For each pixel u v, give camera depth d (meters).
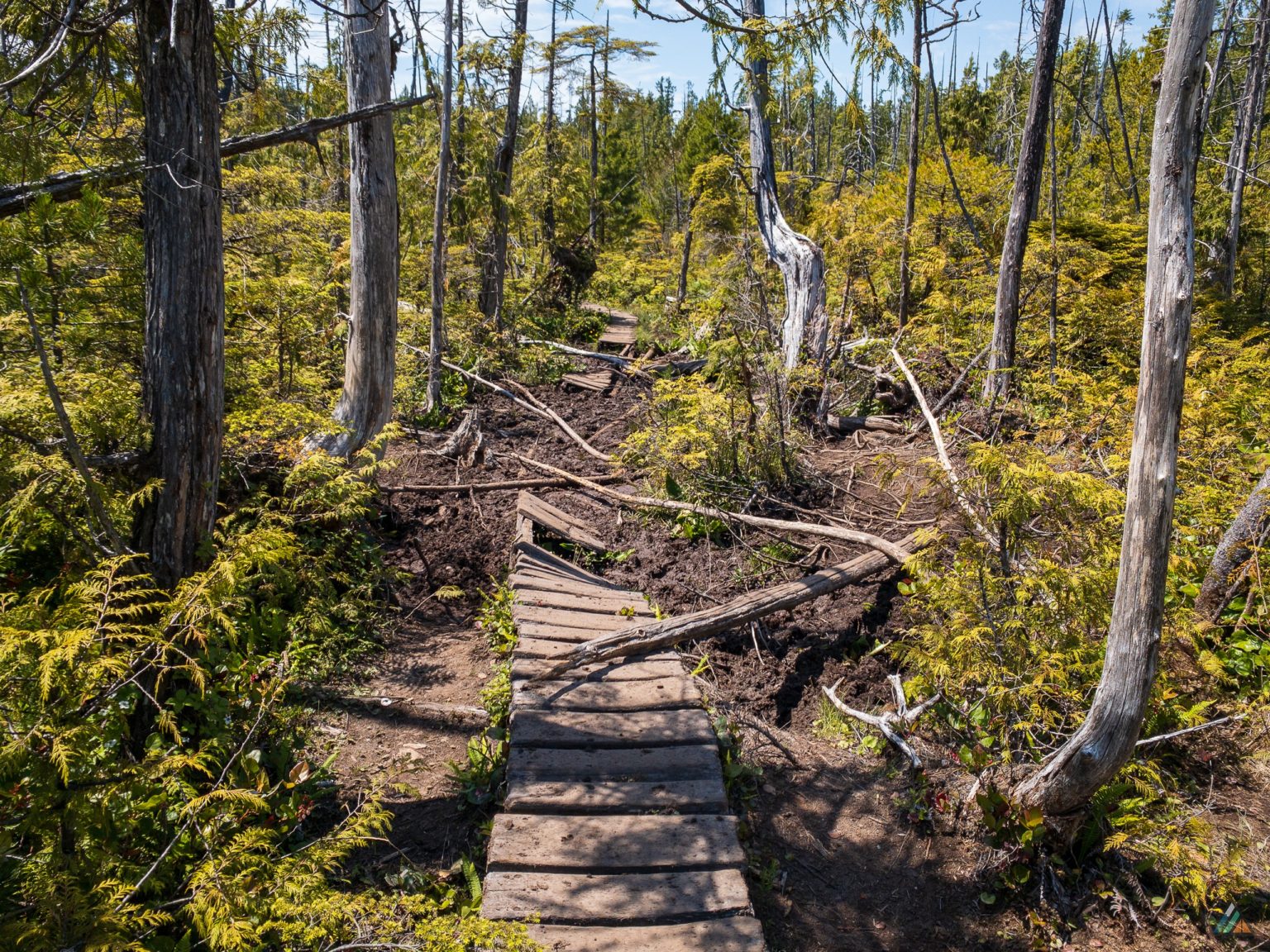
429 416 11.23
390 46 7.70
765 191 13.33
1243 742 4.92
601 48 16.16
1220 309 12.68
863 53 5.73
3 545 4.68
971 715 4.86
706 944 3.28
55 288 3.99
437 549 7.43
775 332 11.81
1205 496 6.38
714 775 4.28
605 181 30.38
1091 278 11.69
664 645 5.46
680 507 7.79
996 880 4.10
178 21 3.77
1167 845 3.97
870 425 10.52
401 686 5.61
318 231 10.61
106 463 3.94
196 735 4.20
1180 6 3.21
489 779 4.57
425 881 3.90
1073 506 4.61
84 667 3.09
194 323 3.99
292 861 3.29
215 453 4.21
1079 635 4.53
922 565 5.32
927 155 14.76
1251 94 13.88
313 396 8.31
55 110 4.51
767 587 6.43
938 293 12.65
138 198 4.70
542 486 8.87
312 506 6.73
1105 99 21.09
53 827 2.95
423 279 15.68
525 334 16.81
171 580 4.15
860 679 5.57
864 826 4.48
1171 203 3.33
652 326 17.55
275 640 5.57
